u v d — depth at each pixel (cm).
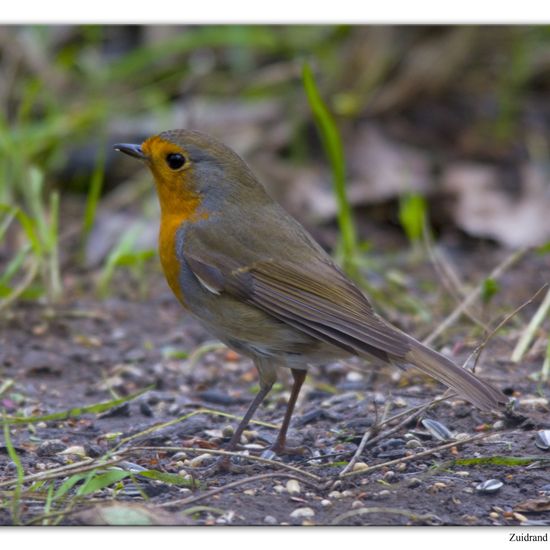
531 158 1555
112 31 1752
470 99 1659
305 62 1108
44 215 1391
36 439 842
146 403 913
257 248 825
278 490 725
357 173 1508
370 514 688
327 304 801
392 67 1636
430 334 1077
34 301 1172
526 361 1002
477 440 814
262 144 1539
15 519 659
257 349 820
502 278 1281
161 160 848
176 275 845
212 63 1650
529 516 693
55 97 1568
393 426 852
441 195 1448
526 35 1683
